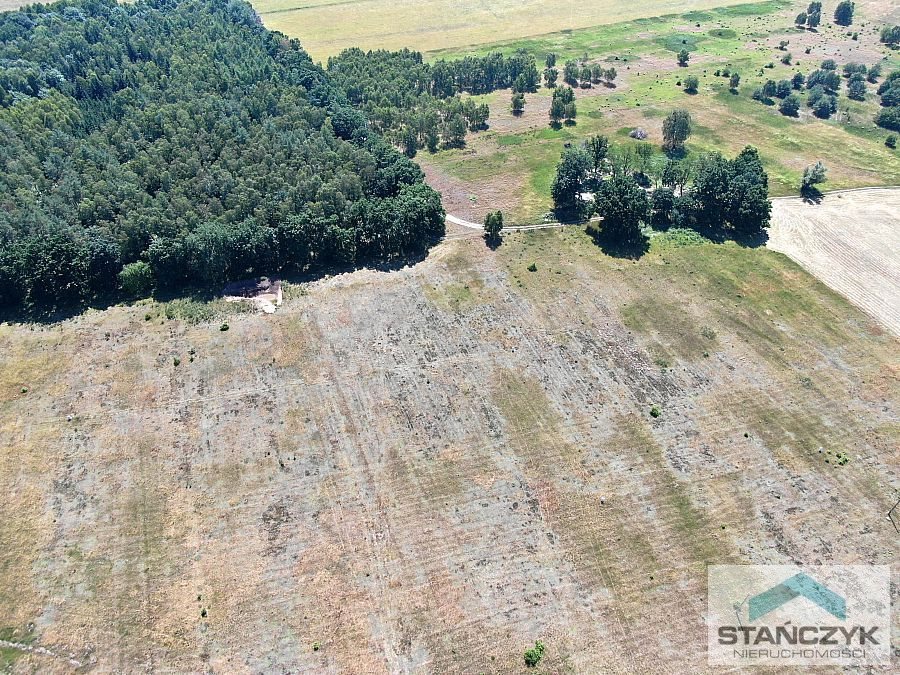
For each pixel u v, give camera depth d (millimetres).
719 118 196875
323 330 112625
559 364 106250
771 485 87250
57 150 140125
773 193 157125
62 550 79562
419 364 105938
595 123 195500
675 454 91375
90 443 92375
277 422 95625
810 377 103938
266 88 177250
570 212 148375
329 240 126875
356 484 87312
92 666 69188
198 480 87625
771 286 124750
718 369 105375
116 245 119875
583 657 70000
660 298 121125
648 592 75688
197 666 69250
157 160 141375
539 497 85875
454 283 124562
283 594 75438
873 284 125188
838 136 185125
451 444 92750
